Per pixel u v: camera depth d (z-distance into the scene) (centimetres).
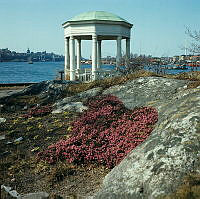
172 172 677
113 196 732
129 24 3147
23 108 1853
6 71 12406
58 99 2008
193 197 577
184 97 1167
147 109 1394
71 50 3120
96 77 2994
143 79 1838
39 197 815
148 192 664
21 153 1170
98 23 2930
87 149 1133
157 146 798
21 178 979
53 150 1173
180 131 812
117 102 1652
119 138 1173
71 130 1364
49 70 13438
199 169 666
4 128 1427
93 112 1548
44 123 1504
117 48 3047
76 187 898
